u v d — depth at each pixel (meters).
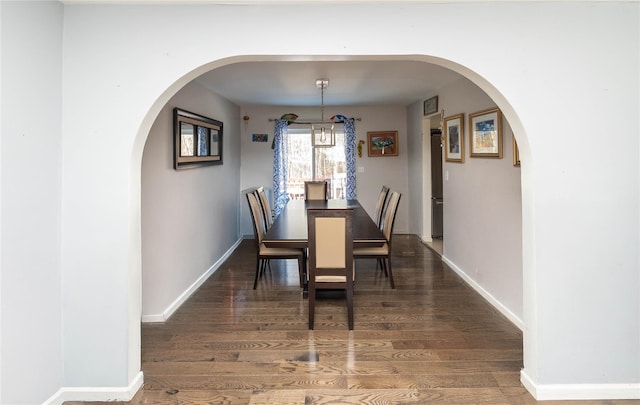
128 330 2.23
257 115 6.90
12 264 1.86
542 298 2.25
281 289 4.20
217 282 4.46
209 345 2.88
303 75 4.25
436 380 2.40
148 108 2.23
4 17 1.79
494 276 3.62
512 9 2.24
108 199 2.22
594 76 2.24
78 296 2.22
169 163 3.54
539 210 2.24
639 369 2.25
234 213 6.31
